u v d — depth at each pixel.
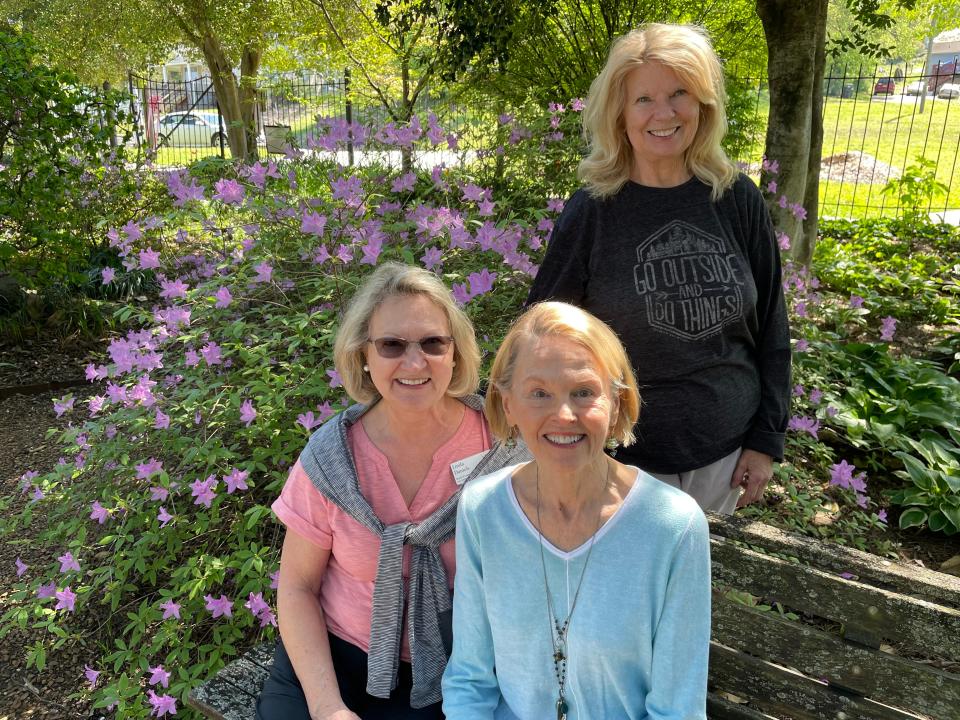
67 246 5.95
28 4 14.55
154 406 2.92
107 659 2.51
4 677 2.79
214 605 2.43
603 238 1.99
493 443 1.84
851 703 1.53
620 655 1.43
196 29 13.66
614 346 1.52
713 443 2.00
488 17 5.66
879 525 3.26
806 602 1.57
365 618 1.79
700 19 7.37
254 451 2.66
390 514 1.76
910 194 8.45
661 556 1.42
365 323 1.79
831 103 24.52
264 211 3.44
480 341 2.91
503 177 4.21
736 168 1.99
